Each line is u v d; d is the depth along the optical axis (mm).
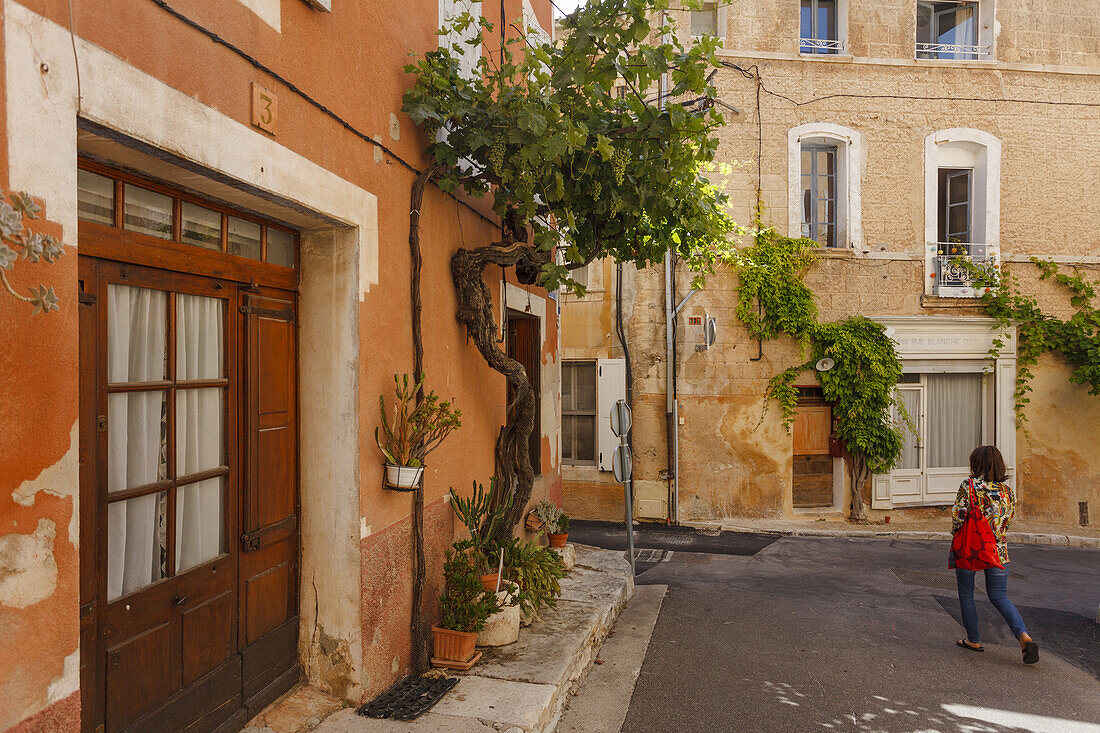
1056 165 13617
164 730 3072
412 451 4434
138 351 2990
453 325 5523
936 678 5598
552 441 9078
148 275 3000
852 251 13234
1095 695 5301
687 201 5988
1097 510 13438
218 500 3477
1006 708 5043
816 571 9398
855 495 13117
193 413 3311
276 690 3863
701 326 13180
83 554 2688
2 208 1833
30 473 2062
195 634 3289
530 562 6059
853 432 12930
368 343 4121
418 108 4496
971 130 13422
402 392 4391
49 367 2121
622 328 13477
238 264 3553
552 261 6180
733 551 10781
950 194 13797
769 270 12984
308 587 4082
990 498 6145
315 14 3617
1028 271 13516
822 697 5180
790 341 13172
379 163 4297
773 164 13172
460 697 4277
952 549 6352
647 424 13352
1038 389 13539
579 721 4648
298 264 4078
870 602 7816
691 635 6547
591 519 13719
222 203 3424
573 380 14203
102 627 2773
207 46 2814
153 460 3070
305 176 3496
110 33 2340
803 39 13477
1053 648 6371
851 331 12984
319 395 4062
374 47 4270
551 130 4516
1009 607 6066
